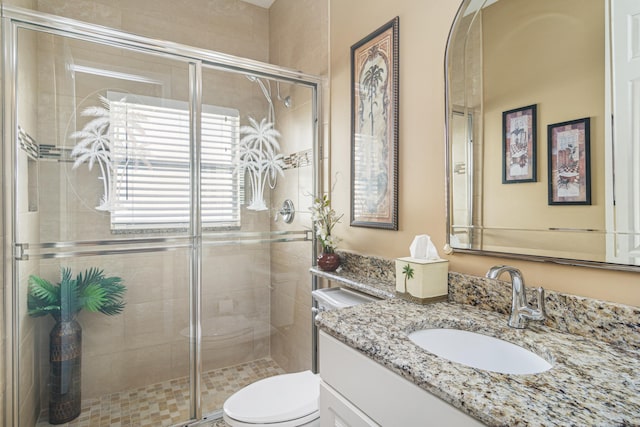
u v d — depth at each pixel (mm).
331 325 1002
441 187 1355
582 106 931
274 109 2088
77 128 1632
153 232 1809
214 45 2490
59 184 1601
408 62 1512
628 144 845
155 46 1771
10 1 1482
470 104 1225
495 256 1146
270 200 2105
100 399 1771
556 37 988
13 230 1451
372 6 1727
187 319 1934
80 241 1651
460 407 626
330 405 1022
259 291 2111
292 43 2439
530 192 1050
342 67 1962
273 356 2164
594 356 791
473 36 1215
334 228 2062
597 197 903
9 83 1434
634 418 553
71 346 1687
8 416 1436
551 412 570
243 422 1263
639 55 827
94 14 2102
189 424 1868
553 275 1003
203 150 1911
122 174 1729
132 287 1811
